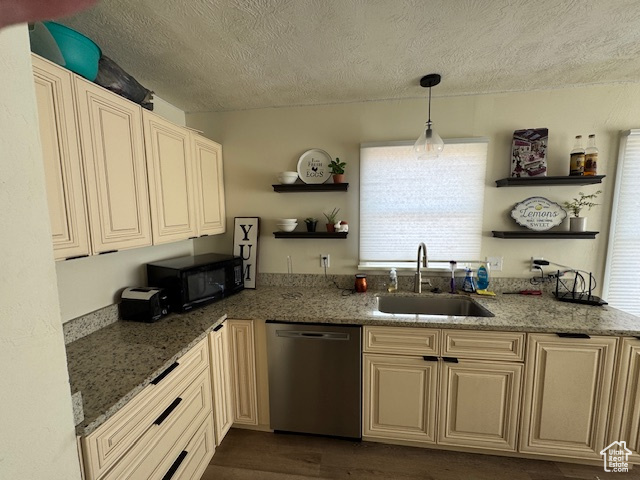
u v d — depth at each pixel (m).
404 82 1.86
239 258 2.19
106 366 1.16
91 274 1.54
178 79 1.78
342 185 2.11
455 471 1.61
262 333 1.77
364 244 2.26
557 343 1.52
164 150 1.63
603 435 1.54
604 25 1.28
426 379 1.66
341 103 2.19
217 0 1.12
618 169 1.92
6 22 0.27
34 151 0.58
